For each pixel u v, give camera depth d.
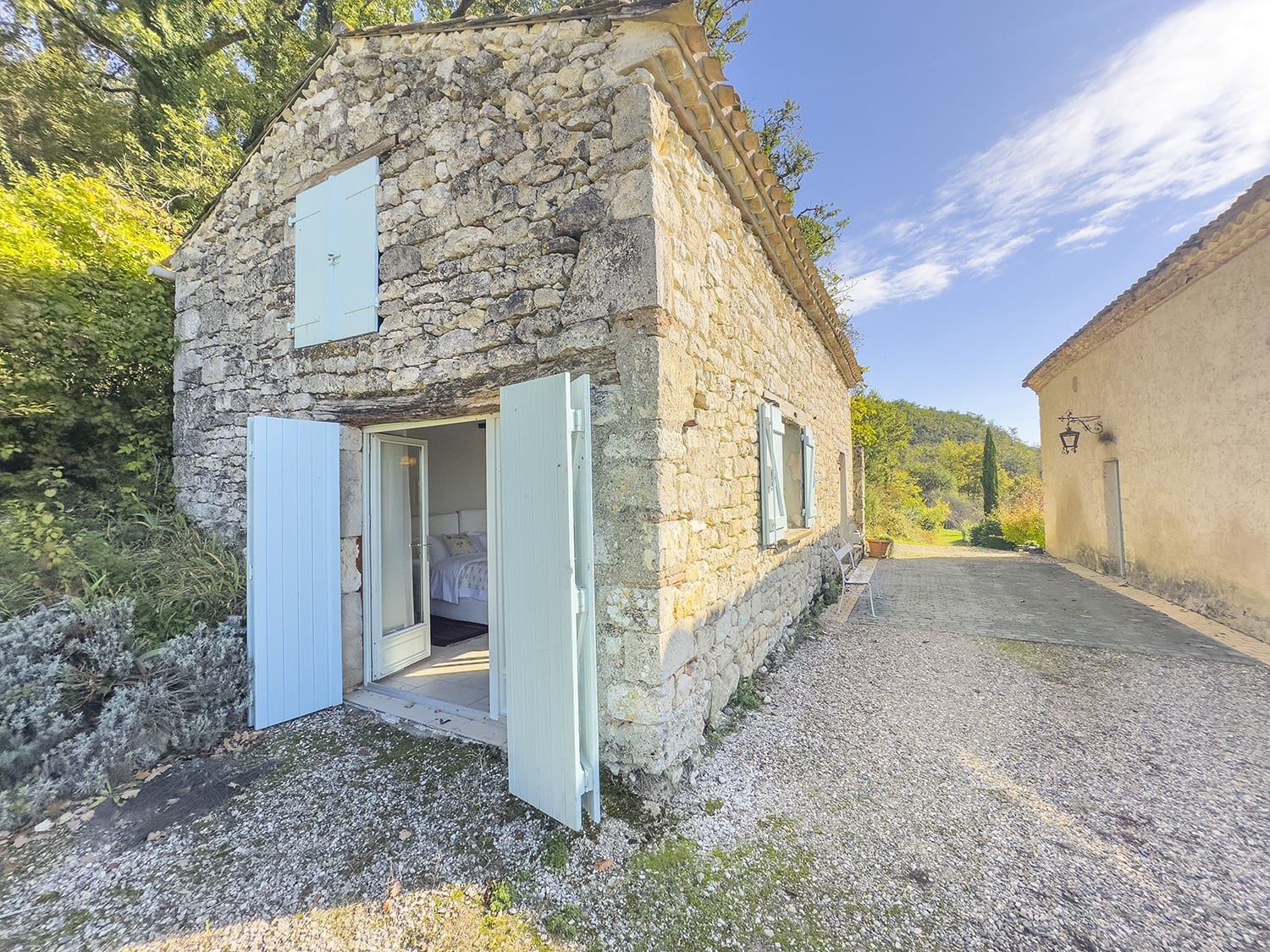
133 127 9.23
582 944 1.65
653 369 2.38
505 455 2.47
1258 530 4.75
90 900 1.81
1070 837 2.15
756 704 3.42
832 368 8.25
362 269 3.36
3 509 3.85
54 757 2.30
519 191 2.78
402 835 2.14
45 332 4.25
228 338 4.31
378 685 3.68
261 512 3.09
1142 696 3.55
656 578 2.36
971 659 4.37
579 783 2.08
